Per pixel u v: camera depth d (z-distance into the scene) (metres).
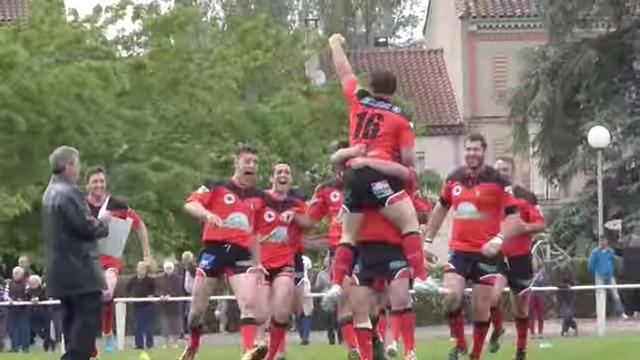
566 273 76.69
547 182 105.25
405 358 33.72
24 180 85.00
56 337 70.50
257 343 36.44
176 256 92.12
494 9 134.88
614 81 100.56
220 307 76.94
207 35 109.00
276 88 106.44
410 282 34.22
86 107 87.69
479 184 37.91
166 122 95.00
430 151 134.50
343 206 33.34
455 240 38.47
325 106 104.94
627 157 99.00
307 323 68.00
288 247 40.44
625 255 83.31
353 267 33.25
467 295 49.97
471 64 135.12
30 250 86.19
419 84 140.75
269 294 40.00
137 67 94.75
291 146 101.31
